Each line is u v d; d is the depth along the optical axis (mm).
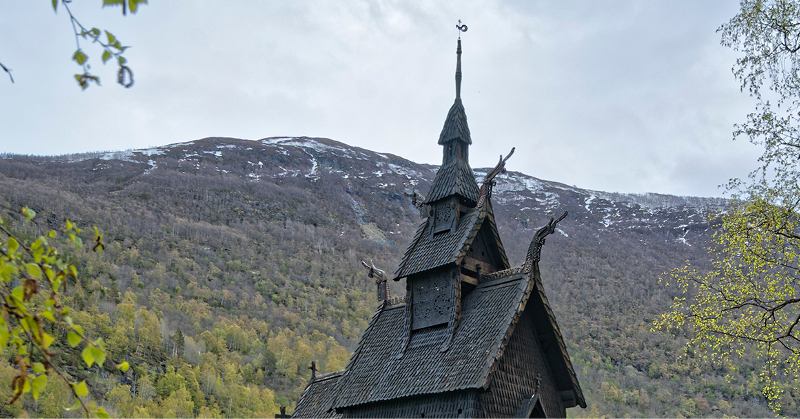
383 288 44094
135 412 128625
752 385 152250
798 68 31047
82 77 9406
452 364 34375
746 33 32281
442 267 37906
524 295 35062
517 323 35844
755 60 31875
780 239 31328
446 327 37031
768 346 32031
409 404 35188
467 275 38125
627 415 161000
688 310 34125
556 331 36125
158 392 152625
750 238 32062
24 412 85062
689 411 156125
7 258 9070
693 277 34188
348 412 38281
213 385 171750
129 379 153250
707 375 173750
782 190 31359
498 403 33188
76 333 9359
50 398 87438
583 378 181125
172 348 192875
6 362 88875
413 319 39000
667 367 188375
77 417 87312
